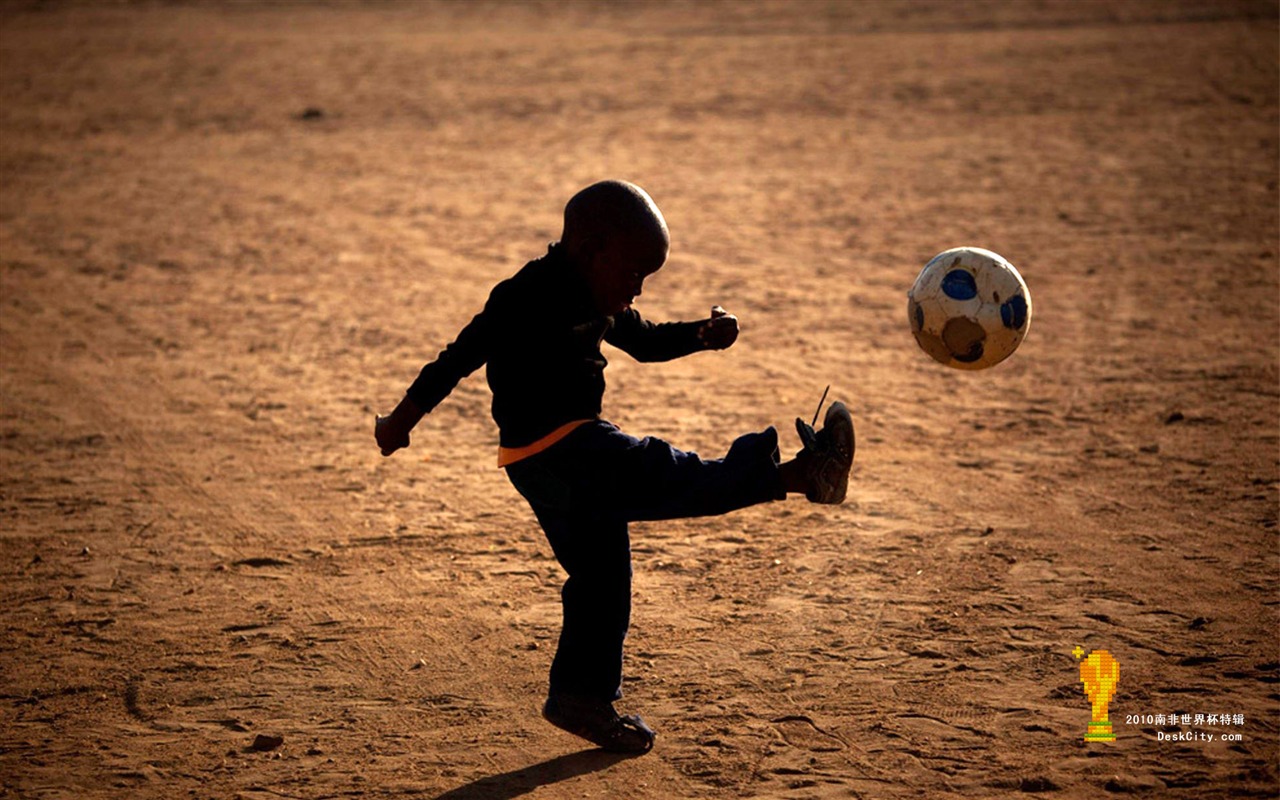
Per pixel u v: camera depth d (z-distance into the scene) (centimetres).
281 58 4781
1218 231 2097
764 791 616
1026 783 612
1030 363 1454
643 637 802
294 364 1539
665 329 657
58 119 3628
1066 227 2184
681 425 1266
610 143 3197
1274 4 5094
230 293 1903
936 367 1462
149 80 4309
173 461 1201
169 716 715
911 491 1068
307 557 962
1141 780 612
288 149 3192
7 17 6050
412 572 928
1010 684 723
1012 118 3316
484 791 624
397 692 741
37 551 980
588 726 641
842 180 2691
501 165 2948
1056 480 1080
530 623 834
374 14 6181
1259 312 1625
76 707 727
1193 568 880
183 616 857
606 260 597
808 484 607
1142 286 1781
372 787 630
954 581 877
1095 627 793
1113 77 3806
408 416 599
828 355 1522
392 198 2620
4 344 1636
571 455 606
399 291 1903
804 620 821
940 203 2433
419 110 3738
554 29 5525
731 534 986
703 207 2478
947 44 4641
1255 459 1105
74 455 1221
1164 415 1245
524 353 604
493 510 1057
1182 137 2953
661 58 4616
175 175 2883
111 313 1792
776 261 2041
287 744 680
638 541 976
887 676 738
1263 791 599
